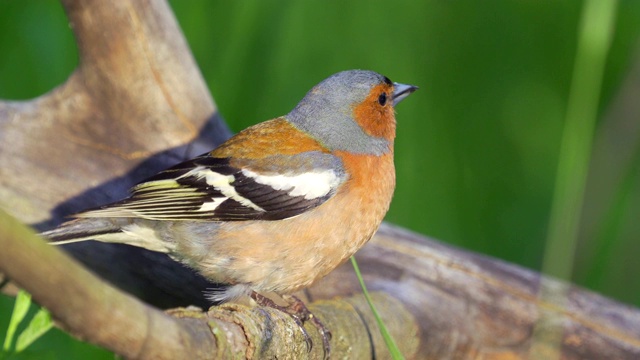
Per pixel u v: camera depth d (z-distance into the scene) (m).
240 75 12.20
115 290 5.55
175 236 8.77
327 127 9.33
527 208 13.14
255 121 12.16
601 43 7.54
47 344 9.53
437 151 13.14
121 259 9.41
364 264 10.22
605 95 13.38
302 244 8.72
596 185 11.10
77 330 5.46
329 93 9.48
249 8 12.37
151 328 5.79
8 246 4.88
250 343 7.07
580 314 10.01
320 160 9.02
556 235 7.58
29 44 11.91
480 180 13.27
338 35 13.19
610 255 12.25
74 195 9.88
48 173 9.91
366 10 13.51
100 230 8.76
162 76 10.38
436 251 10.33
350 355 8.56
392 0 13.73
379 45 13.40
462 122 13.67
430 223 12.70
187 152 10.41
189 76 10.59
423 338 9.53
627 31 13.63
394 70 13.29
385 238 10.44
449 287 10.05
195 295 9.42
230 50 12.25
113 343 5.62
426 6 14.16
